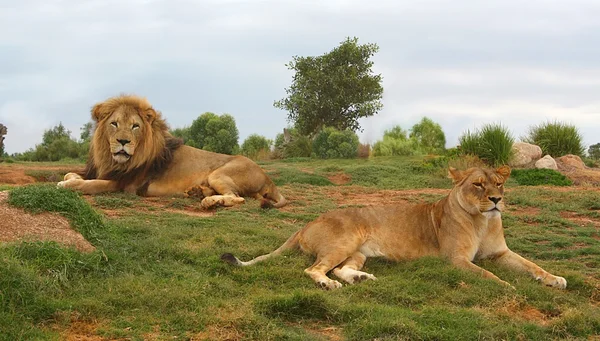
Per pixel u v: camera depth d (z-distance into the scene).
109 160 12.08
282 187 14.97
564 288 7.16
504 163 20.12
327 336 5.53
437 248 7.77
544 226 10.75
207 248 8.00
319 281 6.90
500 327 5.60
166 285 6.41
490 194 7.44
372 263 7.80
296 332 5.52
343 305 6.02
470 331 5.50
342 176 18.02
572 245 9.49
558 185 17.36
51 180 15.05
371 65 35.12
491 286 6.75
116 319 5.62
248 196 12.42
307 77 34.56
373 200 13.41
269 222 10.38
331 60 34.84
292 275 7.12
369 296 6.51
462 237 7.59
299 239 7.92
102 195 11.79
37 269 6.25
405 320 5.57
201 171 12.34
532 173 17.91
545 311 6.38
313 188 15.04
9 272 5.75
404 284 6.76
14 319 5.36
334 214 7.79
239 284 6.94
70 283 6.33
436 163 19.89
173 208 11.31
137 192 12.14
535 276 7.38
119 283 6.39
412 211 7.98
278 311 5.93
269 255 7.77
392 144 27.94
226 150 29.66
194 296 6.12
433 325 5.62
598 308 6.55
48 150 28.22
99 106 12.14
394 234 7.83
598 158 26.27
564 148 23.31
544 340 5.53
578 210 12.19
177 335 5.35
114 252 7.22
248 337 5.32
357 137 27.62
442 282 6.88
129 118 11.94
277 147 30.33
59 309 5.62
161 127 12.54
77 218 7.73
